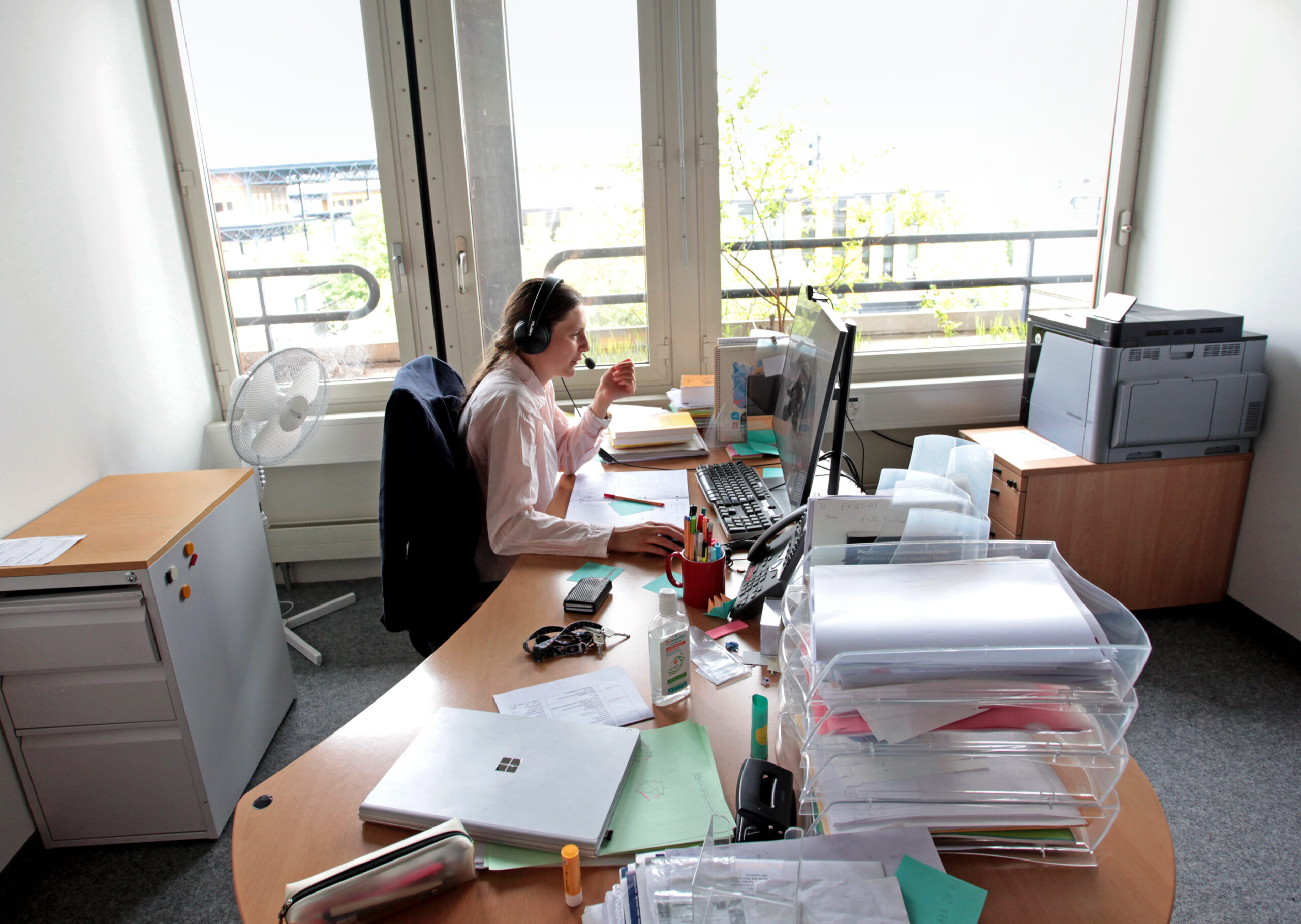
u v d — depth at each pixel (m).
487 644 1.24
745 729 1.02
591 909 0.77
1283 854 1.63
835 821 0.83
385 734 1.04
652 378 2.88
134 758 1.67
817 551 1.04
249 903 0.81
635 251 2.77
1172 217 2.63
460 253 2.69
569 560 1.53
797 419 1.67
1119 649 0.81
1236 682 2.18
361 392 2.83
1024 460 2.37
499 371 1.85
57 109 2.06
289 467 2.86
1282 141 2.21
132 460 2.28
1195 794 1.79
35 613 1.55
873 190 2.76
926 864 0.78
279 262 2.73
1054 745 0.84
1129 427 2.26
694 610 1.32
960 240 2.84
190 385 2.63
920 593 0.91
